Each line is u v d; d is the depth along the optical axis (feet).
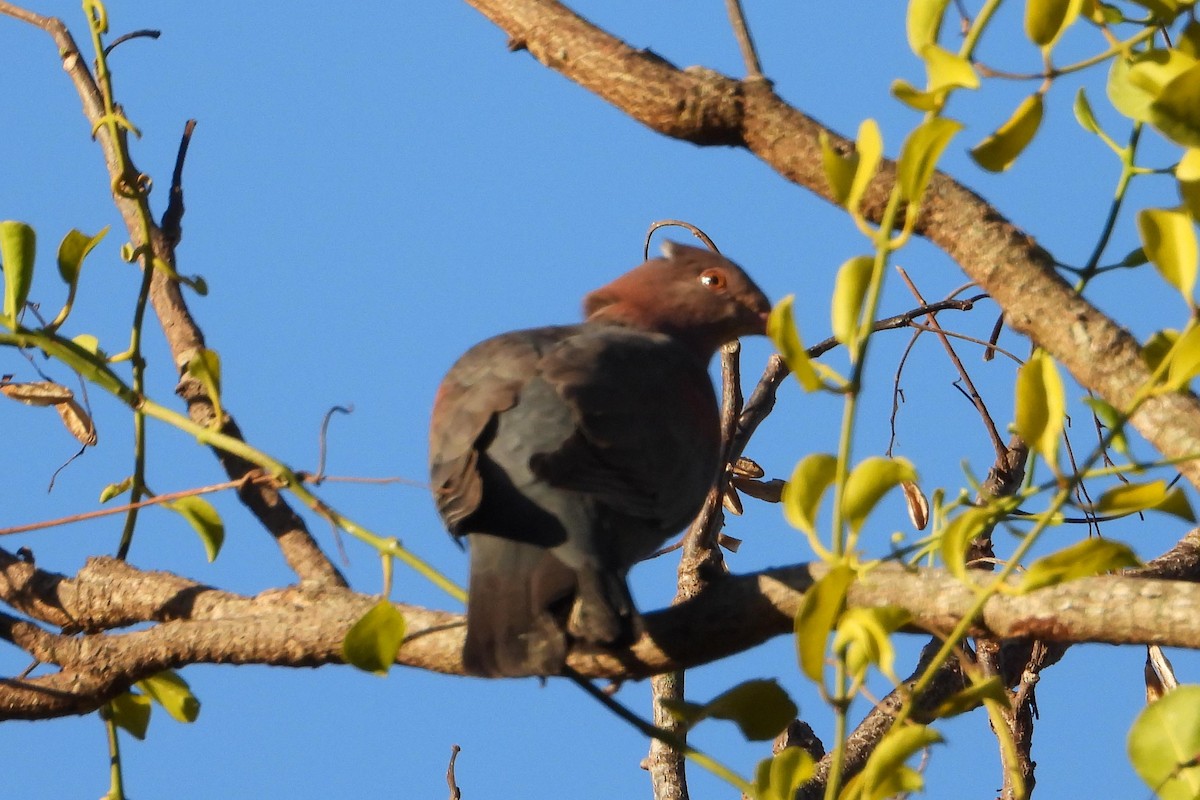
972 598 21.47
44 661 27.96
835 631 19.65
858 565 18.54
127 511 29.96
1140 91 19.35
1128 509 18.47
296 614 26.58
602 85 26.32
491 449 29.27
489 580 26.53
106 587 28.89
